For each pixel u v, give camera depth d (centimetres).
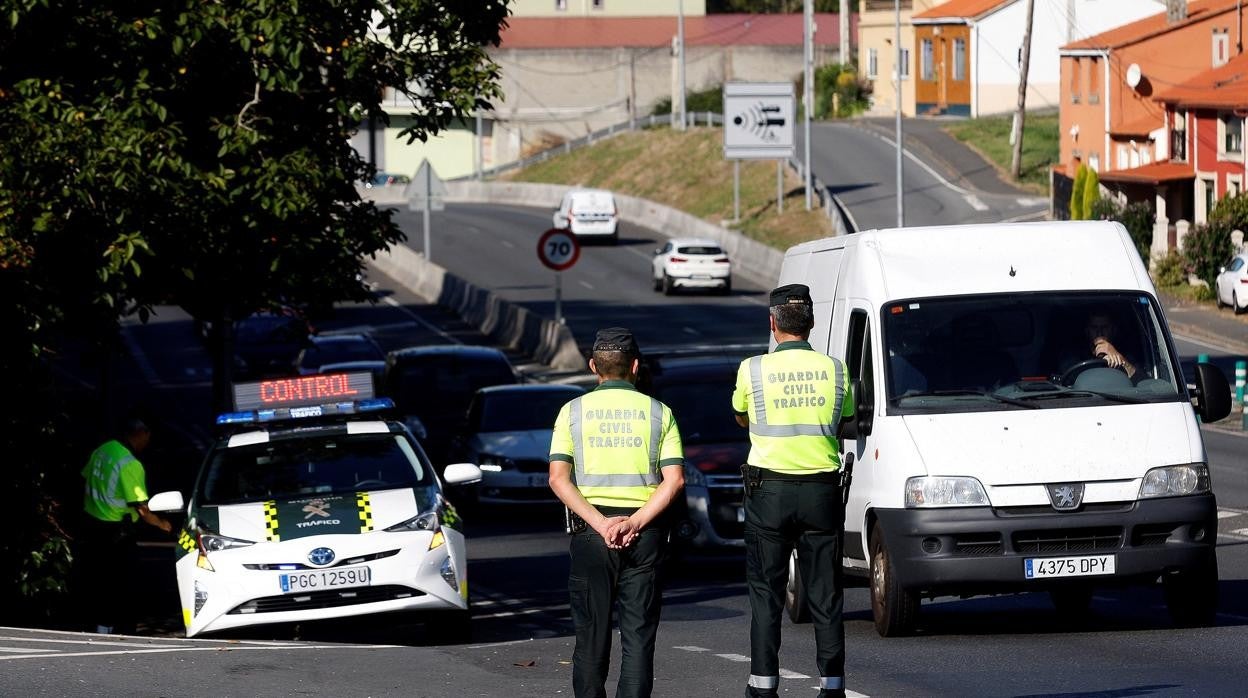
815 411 2722
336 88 5103
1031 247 3991
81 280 4516
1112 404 3716
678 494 2467
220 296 5519
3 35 4584
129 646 3631
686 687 3153
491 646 3822
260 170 4875
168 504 4200
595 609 2473
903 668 3338
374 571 3950
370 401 4631
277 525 4016
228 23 4641
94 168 4253
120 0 4669
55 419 4281
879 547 3816
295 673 3234
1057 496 3609
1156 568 3609
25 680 3066
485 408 7675
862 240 4056
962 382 3784
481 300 16388
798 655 3634
